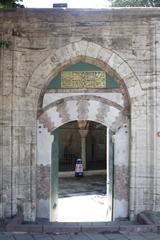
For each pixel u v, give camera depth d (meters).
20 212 9.69
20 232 8.75
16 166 9.70
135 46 9.79
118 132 10.05
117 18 9.73
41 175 9.98
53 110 9.98
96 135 26.50
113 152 10.14
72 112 10.02
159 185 9.71
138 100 9.82
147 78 9.79
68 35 9.74
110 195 10.41
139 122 9.83
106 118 10.04
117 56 9.78
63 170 23.86
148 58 9.79
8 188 9.65
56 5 10.03
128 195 10.00
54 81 10.00
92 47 9.77
